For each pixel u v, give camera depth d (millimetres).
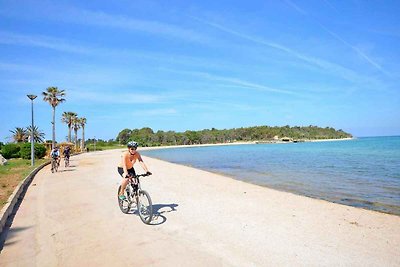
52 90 48688
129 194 7973
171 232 6512
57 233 6570
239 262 4941
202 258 5098
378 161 31031
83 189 12523
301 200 10109
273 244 5770
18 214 8266
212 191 11906
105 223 7246
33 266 4941
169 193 11422
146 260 5043
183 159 42969
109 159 36969
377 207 10250
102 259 5121
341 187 14852
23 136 76750
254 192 11680
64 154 25156
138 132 178125
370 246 5699
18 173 18141
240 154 54938
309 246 5672
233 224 7129
